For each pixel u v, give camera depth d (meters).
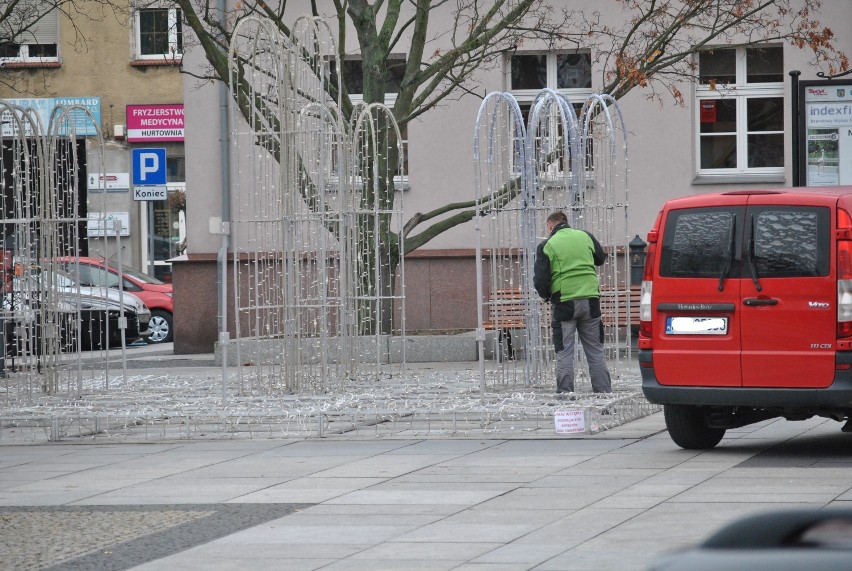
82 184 104.06
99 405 37.66
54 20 104.25
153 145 105.19
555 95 39.34
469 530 20.80
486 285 66.69
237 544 20.23
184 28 69.06
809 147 50.81
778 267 28.14
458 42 69.31
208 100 68.56
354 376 43.97
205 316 68.44
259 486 26.11
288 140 40.00
